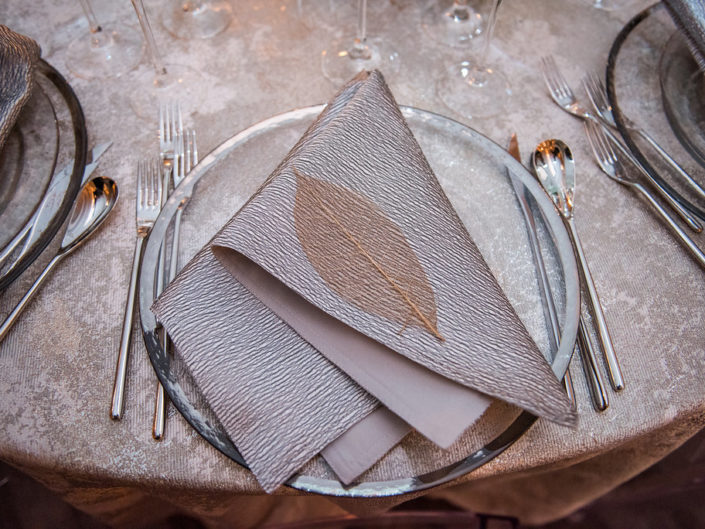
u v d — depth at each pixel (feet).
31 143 1.92
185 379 1.48
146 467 1.49
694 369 1.62
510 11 2.47
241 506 2.29
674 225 1.84
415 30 2.42
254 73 2.28
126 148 2.05
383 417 1.37
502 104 2.17
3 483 3.41
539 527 3.26
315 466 1.37
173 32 2.40
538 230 1.76
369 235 1.42
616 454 1.96
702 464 3.43
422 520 3.10
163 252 1.69
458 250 1.45
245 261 1.46
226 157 1.88
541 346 1.58
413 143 1.57
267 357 1.40
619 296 1.74
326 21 2.45
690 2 1.89
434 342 1.33
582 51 2.34
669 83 2.08
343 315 1.34
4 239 1.74
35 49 1.91
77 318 1.70
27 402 1.57
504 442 1.41
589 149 2.05
